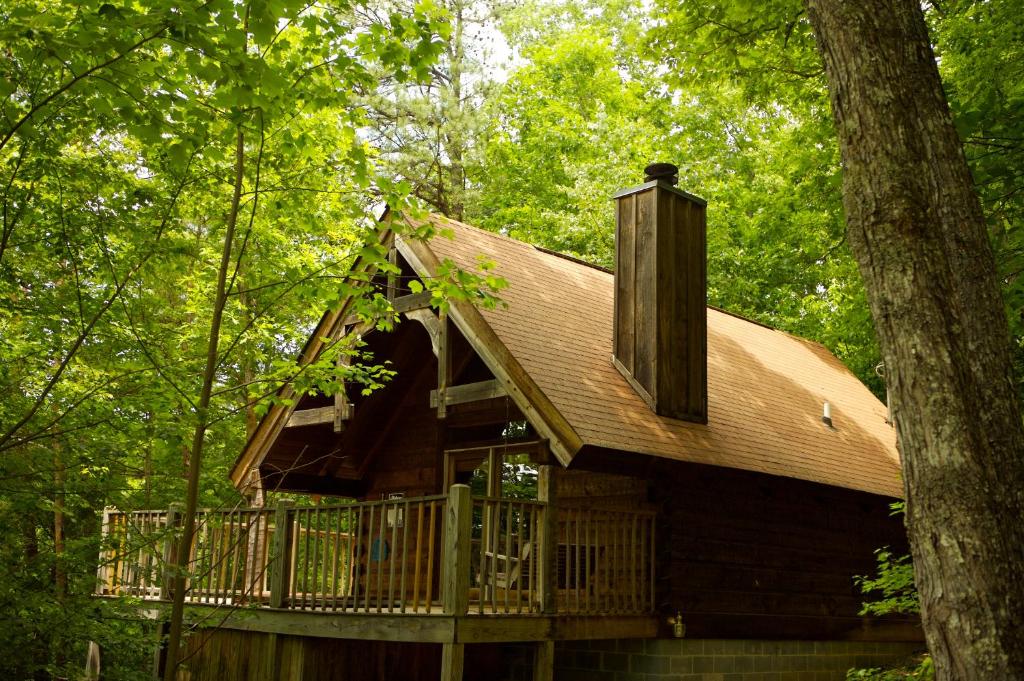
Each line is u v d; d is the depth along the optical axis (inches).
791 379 648.4
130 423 303.7
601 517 430.9
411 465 560.1
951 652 214.1
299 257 532.7
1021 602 211.5
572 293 529.7
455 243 482.0
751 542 490.9
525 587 472.4
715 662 460.1
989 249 246.8
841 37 252.4
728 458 454.0
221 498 665.6
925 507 222.7
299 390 323.3
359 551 402.6
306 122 355.9
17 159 282.0
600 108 1016.2
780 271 946.7
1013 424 229.8
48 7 269.7
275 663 428.5
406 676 463.8
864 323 762.8
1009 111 354.0
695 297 487.8
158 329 334.3
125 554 300.7
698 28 552.4
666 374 461.7
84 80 236.4
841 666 544.1
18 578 271.9
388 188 294.5
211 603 458.3
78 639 282.4
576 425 386.9
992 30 561.6
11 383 304.3
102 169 297.4
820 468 518.3
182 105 249.9
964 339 229.8
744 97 639.1
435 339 445.1
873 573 576.4
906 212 236.7
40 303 302.7
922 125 244.8
